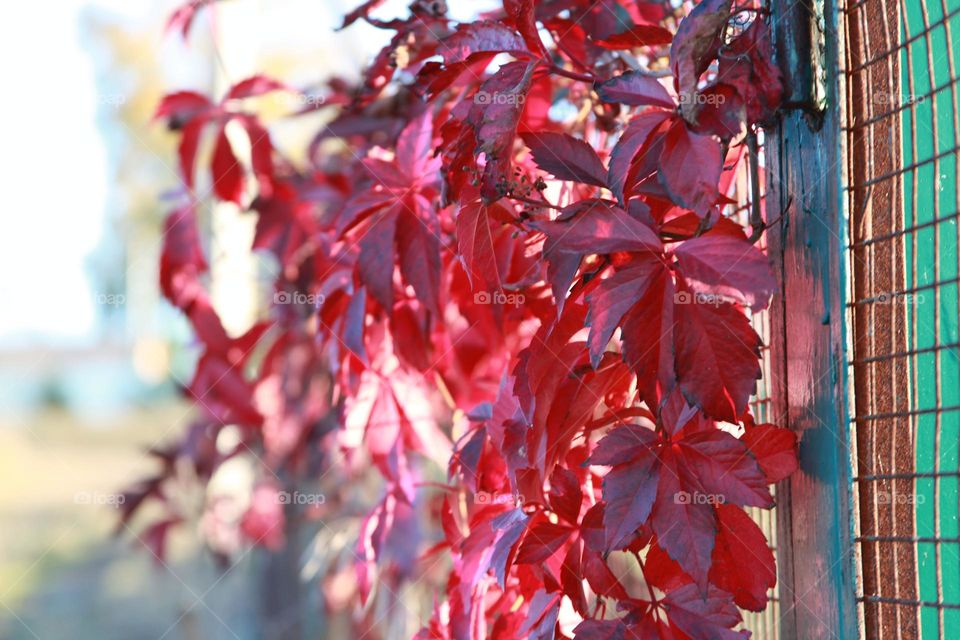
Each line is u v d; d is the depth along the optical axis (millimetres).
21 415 6281
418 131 1587
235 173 2197
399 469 1652
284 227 2221
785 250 1440
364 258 1571
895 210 1411
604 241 1377
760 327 1542
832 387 1404
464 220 1461
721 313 1354
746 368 1349
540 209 1513
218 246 2609
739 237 1411
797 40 1411
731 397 1349
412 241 1569
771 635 1545
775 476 1416
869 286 1405
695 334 1354
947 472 1361
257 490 2697
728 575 1402
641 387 1365
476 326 1664
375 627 2285
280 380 2576
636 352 1364
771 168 1452
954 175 1432
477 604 1546
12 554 6043
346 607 2416
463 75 1531
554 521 1485
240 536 2744
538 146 1432
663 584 1415
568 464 1514
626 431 1401
